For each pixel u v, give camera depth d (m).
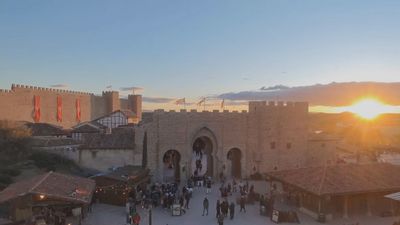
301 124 70.94
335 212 44.97
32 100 97.19
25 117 94.75
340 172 47.53
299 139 70.81
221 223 40.31
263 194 55.19
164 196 49.19
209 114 67.06
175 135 65.25
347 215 44.88
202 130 66.94
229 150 68.25
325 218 43.31
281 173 52.47
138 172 53.97
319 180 45.44
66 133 84.00
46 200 33.84
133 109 145.25
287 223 42.59
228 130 68.00
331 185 44.09
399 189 44.91
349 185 44.56
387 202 46.09
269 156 69.44
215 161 67.44
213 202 51.59
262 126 69.19
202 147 96.75
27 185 36.28
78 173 59.03
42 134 79.94
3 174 51.56
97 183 49.41
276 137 69.75
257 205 51.03
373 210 45.97
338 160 73.44
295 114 70.69
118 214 44.12
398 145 111.19
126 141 64.00
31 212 33.38
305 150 71.06
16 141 64.31
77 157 62.75
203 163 84.69
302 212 47.03
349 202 45.56
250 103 69.06
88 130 84.25
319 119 160.50
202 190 58.78
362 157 81.75
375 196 46.12
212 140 67.56
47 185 35.88
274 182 58.56
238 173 69.81
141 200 49.53
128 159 62.97
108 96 133.25
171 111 65.00
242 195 51.41
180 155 65.50
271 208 45.66
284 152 70.06
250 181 66.75
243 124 68.69
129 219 40.16
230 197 54.91
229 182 64.56
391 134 137.25
